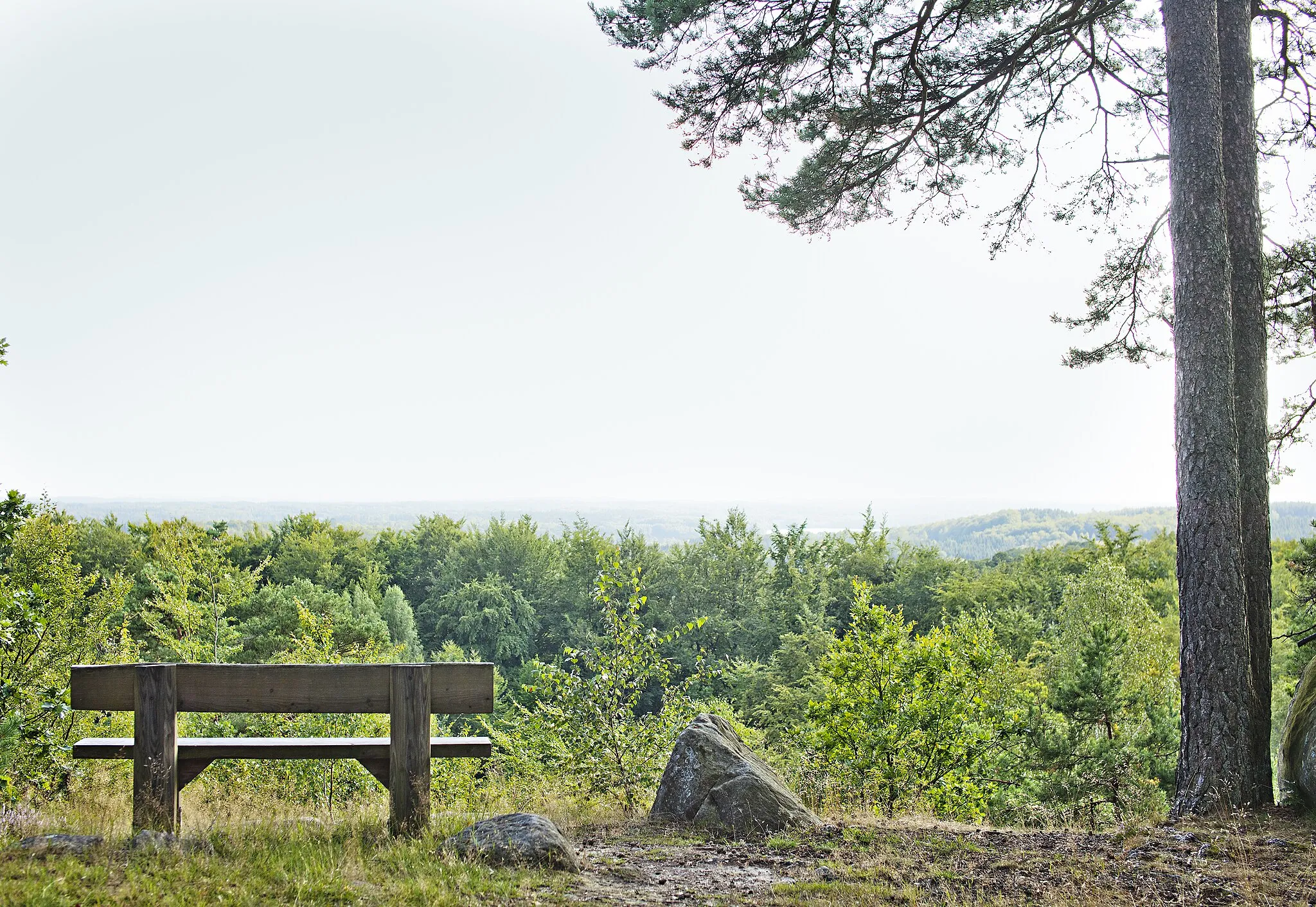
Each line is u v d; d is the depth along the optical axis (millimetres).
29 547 21203
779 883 5363
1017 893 5254
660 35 9477
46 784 8391
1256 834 6855
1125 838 6898
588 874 5527
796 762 15539
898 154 11758
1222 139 9016
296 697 5711
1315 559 18297
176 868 4715
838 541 61000
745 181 11781
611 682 10672
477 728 42562
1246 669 7906
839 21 10344
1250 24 9367
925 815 9250
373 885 4805
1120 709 18984
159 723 5520
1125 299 13555
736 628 53062
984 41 11195
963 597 51844
